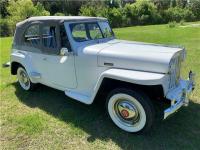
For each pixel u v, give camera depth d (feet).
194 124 13.55
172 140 12.21
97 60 13.39
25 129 13.79
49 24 15.08
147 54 12.25
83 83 14.43
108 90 13.71
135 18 126.62
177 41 45.34
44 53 16.05
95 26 15.94
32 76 17.25
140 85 12.17
